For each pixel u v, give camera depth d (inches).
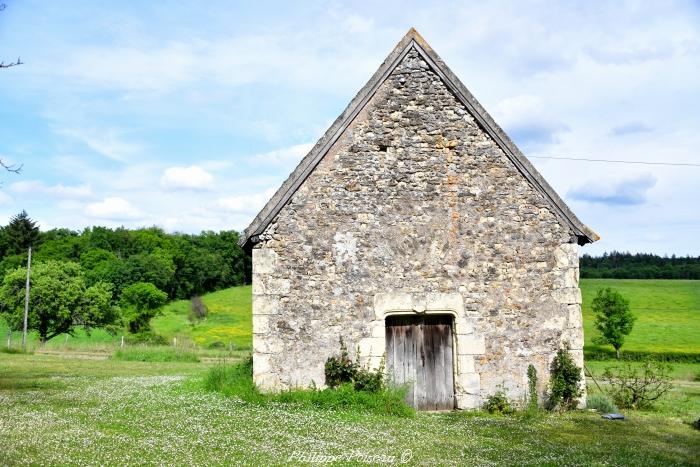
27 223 2795.3
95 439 321.4
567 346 463.8
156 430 348.5
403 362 457.4
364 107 470.0
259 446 315.0
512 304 462.6
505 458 308.2
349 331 445.4
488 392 451.5
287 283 444.5
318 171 458.3
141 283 1930.4
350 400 418.6
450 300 456.4
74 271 1806.1
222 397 462.6
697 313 1903.3
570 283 469.4
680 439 377.7
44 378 623.5
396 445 328.2
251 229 444.8
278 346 438.9
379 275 453.7
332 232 453.7
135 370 748.6
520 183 475.2
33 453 284.7
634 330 1692.9
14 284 1691.7
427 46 479.2
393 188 463.8
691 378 978.1
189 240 2901.1
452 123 475.2
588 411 455.5
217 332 1830.7
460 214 466.9
